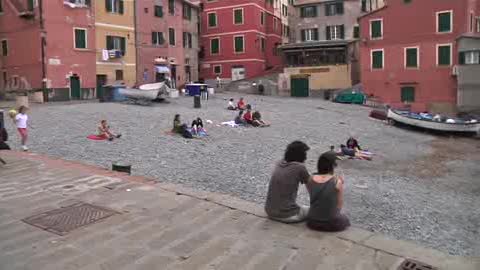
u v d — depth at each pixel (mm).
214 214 7328
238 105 33312
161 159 15961
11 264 5449
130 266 5426
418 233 10102
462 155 22469
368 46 46875
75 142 18062
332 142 23156
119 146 17844
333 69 52969
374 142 24641
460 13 41562
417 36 43719
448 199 13469
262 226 6801
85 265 5441
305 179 6945
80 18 40625
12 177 9805
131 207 7660
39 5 37625
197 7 58375
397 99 45344
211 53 61031
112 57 43625
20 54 39656
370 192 13516
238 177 13969
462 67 40906
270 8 64062
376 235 6551
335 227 6590
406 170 18047
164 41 50812
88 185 9117
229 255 5758
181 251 5867
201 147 18812
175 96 42531
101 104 33719
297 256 5750
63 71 39344
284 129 25891
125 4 45375
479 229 10617
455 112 42125
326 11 63719
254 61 58562
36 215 7215
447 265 5613
